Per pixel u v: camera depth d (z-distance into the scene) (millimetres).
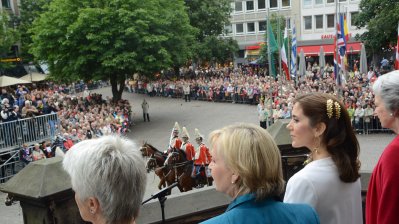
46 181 4430
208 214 5344
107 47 31547
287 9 62062
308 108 3270
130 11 31344
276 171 2412
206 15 53625
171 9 35531
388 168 2818
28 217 4617
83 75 33312
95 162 2199
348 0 56844
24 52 50656
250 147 2371
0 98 27750
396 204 2764
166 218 5117
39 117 20812
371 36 40531
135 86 52406
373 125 24344
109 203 2193
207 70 56875
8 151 19375
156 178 18031
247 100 38906
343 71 27688
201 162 15133
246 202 2383
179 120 33156
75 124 24359
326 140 3242
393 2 38406
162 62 33219
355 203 3234
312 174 3109
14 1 53750
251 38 65875
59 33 31844
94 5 31812
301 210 2479
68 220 4492
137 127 31656
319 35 60000
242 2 65438
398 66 20078
